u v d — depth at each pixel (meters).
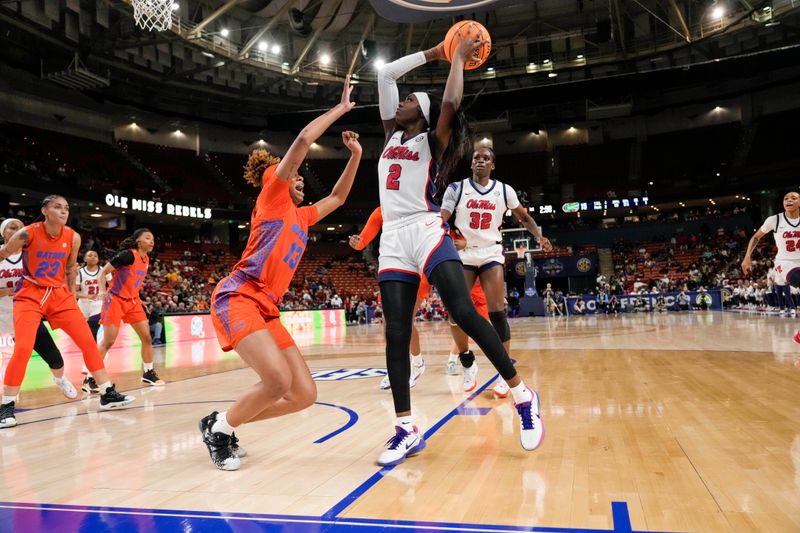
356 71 26.89
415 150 2.92
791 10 21.77
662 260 30.64
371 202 33.94
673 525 1.83
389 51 26.88
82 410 4.75
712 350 7.18
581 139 32.66
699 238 31.53
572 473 2.44
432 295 26.59
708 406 3.73
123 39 21.11
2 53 20.33
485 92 28.67
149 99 27.34
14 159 22.58
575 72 29.16
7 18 17.94
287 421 3.89
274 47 23.36
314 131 2.68
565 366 6.12
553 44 27.98
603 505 2.04
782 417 3.34
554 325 16.03
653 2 24.27
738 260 28.16
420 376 5.87
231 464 2.71
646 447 2.80
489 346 2.70
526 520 1.92
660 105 30.05
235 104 29.09
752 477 2.29
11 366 4.14
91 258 7.84
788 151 29.25
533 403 2.79
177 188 30.09
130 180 28.22
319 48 26.16
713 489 2.17
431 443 3.07
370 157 33.34
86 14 19.44
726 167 31.00
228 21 23.38
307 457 2.91
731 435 2.97
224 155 31.52
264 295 2.84
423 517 1.99
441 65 27.75
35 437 3.68
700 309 23.25
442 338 12.53
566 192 33.88
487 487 2.30
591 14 25.64
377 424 3.69
